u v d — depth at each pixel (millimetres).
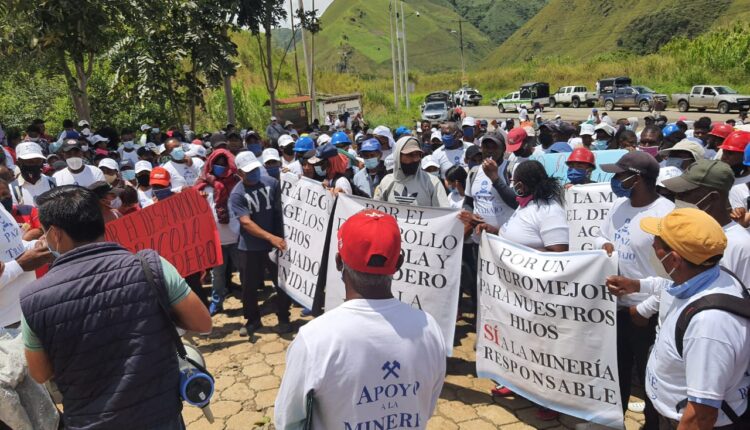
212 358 5293
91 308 2236
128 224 5258
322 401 1929
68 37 11539
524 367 4043
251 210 5496
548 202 4062
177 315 2484
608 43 127938
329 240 5305
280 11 18703
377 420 1973
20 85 17547
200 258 5570
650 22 120438
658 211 3443
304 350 1912
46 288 2232
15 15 10500
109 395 2262
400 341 1980
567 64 68938
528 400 4375
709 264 2342
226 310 6520
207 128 25156
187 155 8609
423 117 41031
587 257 3670
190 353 2709
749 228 4004
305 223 5441
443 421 4168
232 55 16188
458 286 4465
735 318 2221
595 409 3730
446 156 8391
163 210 5398
